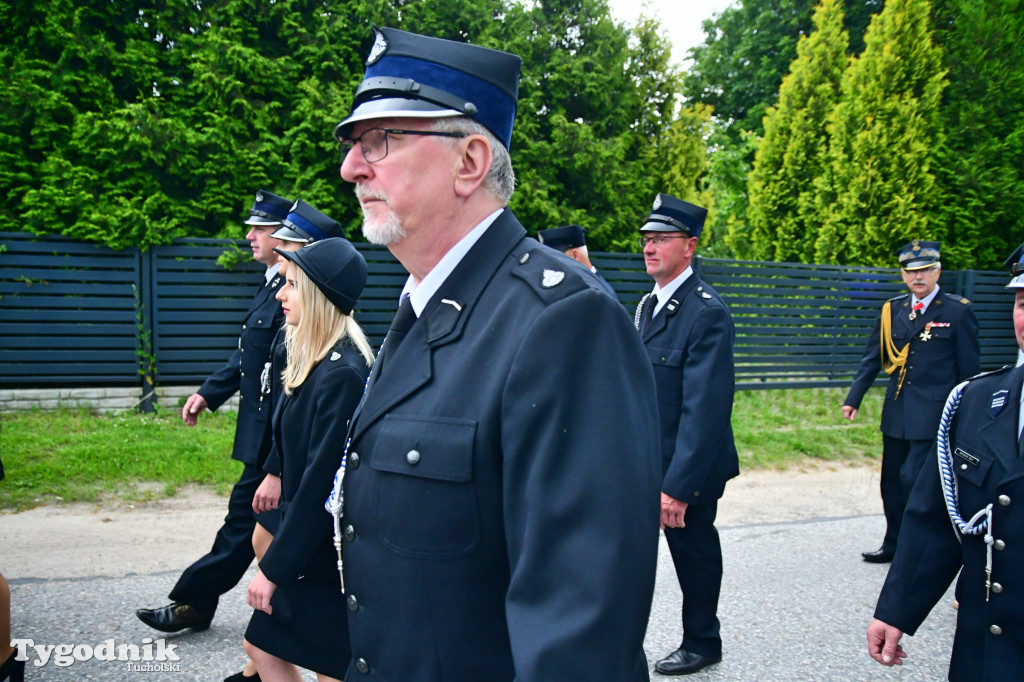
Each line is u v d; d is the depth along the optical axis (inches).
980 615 70.8
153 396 271.4
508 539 40.0
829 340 349.7
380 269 293.1
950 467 73.9
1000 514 69.0
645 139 360.8
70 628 124.0
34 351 258.5
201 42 279.6
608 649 35.3
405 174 46.6
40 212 253.9
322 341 85.4
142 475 203.0
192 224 285.0
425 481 43.0
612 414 39.1
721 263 327.0
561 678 34.5
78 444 219.8
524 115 322.3
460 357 43.8
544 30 326.6
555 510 37.6
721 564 120.1
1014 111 421.4
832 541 186.2
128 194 272.2
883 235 397.7
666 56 356.2
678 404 120.0
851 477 251.1
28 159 267.0
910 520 77.4
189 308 274.8
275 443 92.7
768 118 473.7
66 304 260.4
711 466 117.4
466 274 46.6
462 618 43.1
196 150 275.1
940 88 401.1
